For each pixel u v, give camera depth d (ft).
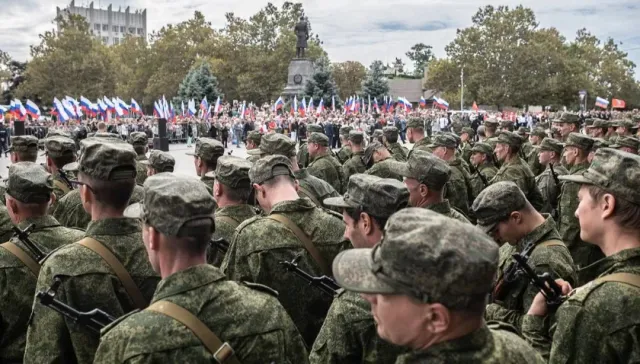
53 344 10.57
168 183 9.26
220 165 17.07
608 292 9.55
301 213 14.65
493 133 53.52
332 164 36.63
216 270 9.36
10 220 18.04
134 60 313.12
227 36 280.72
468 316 6.86
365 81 216.54
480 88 243.19
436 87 266.77
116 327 8.75
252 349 9.04
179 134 138.31
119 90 278.46
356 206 12.22
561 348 9.89
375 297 7.25
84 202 11.88
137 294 11.44
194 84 194.90
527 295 13.09
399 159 43.29
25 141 25.70
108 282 11.13
